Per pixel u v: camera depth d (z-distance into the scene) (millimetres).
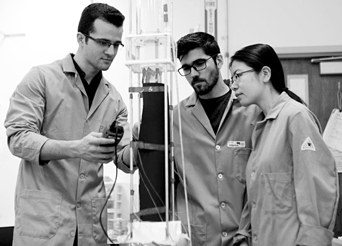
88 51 1623
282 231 1505
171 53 1312
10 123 1539
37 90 1601
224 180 1788
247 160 1808
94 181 1687
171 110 1344
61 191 1604
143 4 1368
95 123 1711
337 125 2883
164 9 1359
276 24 2969
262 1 2984
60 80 1664
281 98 1632
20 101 1571
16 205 1604
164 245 1186
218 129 1824
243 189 1789
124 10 2996
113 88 1871
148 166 1288
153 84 1309
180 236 1247
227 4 2980
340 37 2932
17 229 1558
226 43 2938
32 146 1463
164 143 1296
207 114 1896
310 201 1422
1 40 3047
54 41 3016
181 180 1796
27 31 3037
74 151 1414
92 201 1660
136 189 1346
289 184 1528
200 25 2953
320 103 2994
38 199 1559
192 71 1779
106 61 1644
